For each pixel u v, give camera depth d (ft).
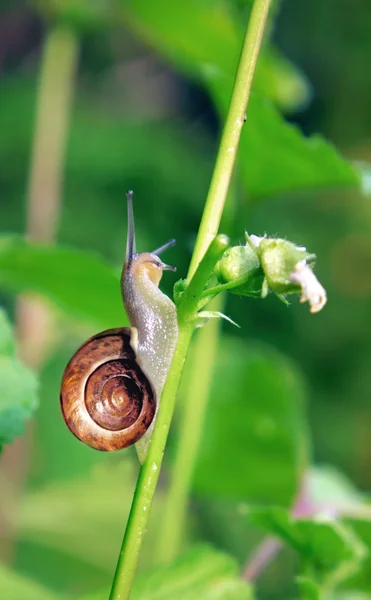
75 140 3.43
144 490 0.80
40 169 1.99
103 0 1.83
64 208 3.30
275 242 0.81
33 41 4.18
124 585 0.79
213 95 1.28
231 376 1.49
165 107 4.77
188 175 3.59
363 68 4.45
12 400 0.95
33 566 1.91
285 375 1.47
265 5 0.81
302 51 4.53
